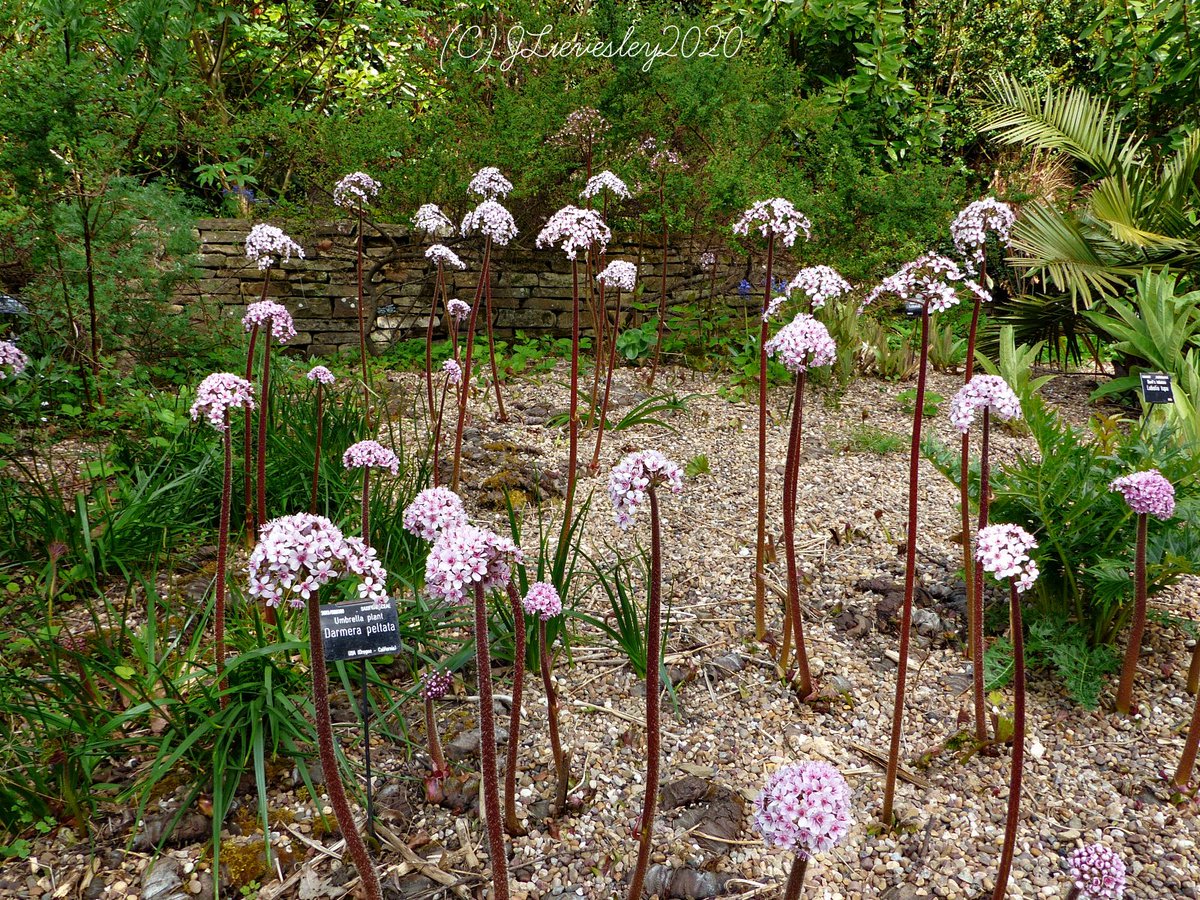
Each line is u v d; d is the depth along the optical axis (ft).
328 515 11.60
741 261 23.65
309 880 7.22
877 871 7.60
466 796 8.09
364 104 26.58
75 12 14.79
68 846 7.43
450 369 12.75
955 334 23.49
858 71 27.58
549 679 7.61
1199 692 8.21
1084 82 32.71
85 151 14.33
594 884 7.31
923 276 7.86
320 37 28.25
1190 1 26.68
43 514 11.25
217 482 12.00
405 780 8.27
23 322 16.33
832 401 18.99
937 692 9.82
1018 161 29.35
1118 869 5.99
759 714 9.43
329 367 19.76
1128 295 21.40
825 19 27.55
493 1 23.89
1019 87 26.89
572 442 10.32
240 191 22.76
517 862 7.49
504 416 17.39
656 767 6.36
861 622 10.98
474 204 21.43
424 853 7.53
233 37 25.58
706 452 16.38
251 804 7.87
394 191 21.94
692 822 7.97
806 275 9.01
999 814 8.18
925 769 8.73
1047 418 10.57
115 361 17.30
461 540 5.34
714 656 10.32
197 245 17.54
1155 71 29.45
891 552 12.60
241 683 8.39
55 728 8.11
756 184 19.86
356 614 6.82
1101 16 30.55
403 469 12.67
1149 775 8.61
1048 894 7.30
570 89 21.71
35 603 10.14
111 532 10.69
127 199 16.12
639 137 21.79
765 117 22.15
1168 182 22.79
